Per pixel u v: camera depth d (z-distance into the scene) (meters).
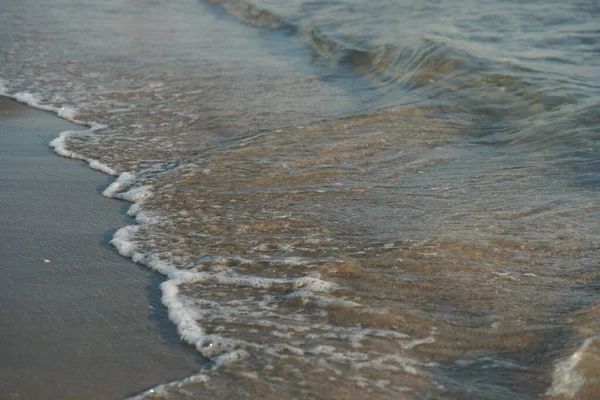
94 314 3.40
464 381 2.85
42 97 7.46
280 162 5.46
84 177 5.30
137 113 6.89
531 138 5.93
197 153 5.73
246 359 3.02
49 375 2.93
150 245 4.15
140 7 13.74
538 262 3.78
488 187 4.91
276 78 8.35
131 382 2.88
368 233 4.19
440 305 3.40
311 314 3.36
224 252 4.04
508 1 12.02
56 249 4.10
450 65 8.20
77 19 12.15
